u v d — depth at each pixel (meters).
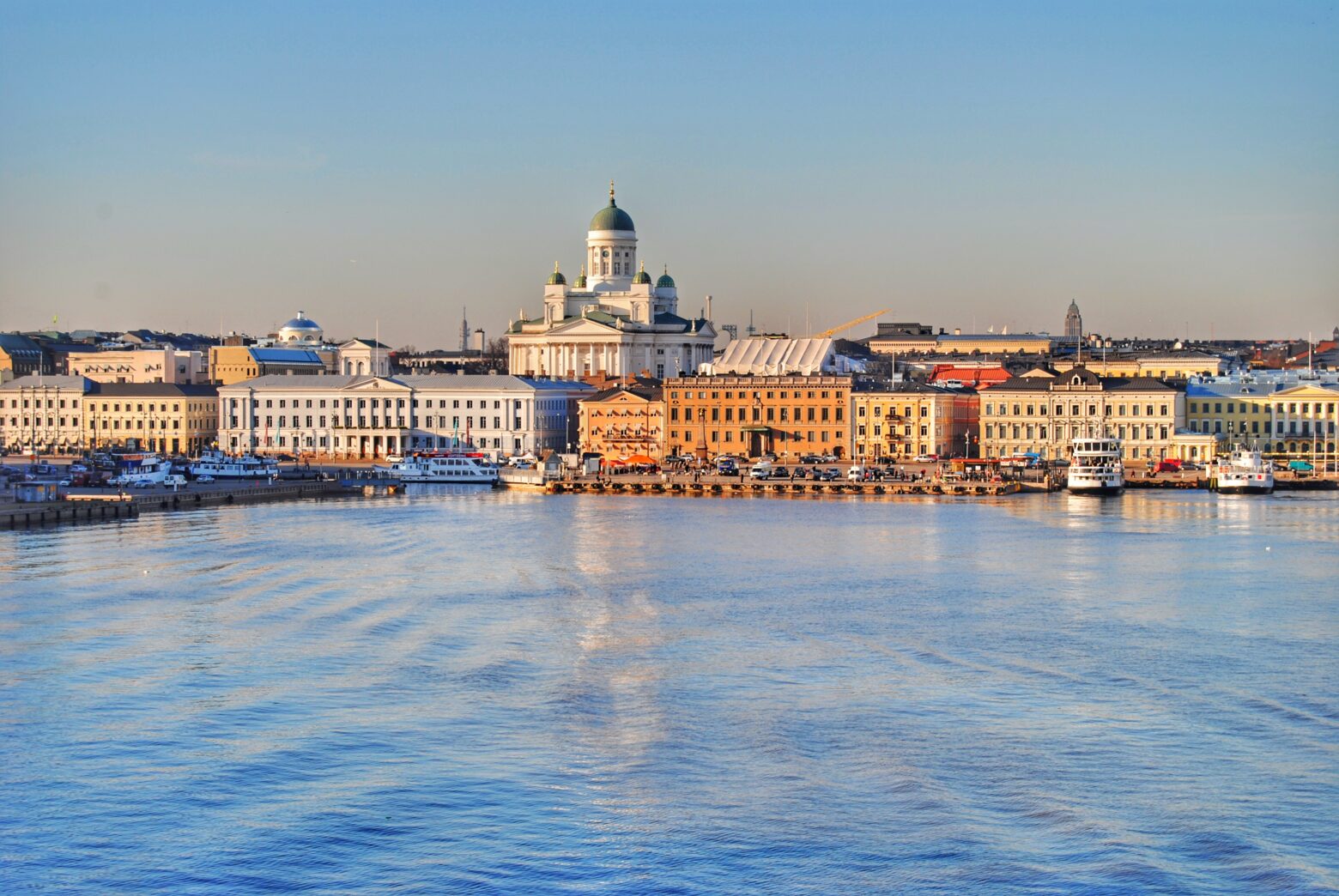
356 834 111.25
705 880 104.62
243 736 130.62
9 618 176.75
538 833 111.12
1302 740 128.88
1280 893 102.62
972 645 162.75
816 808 114.75
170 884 104.75
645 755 125.56
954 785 118.94
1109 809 114.44
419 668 152.50
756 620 176.12
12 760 125.12
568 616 178.38
